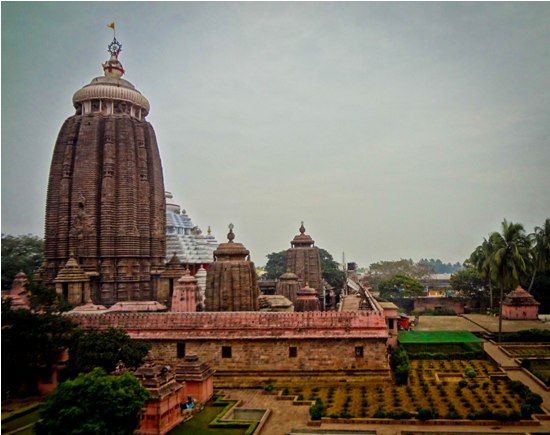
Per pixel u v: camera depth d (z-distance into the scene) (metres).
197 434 34.62
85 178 62.47
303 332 47.78
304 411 39.47
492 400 40.41
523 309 82.81
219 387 47.00
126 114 66.69
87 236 61.78
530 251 64.25
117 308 57.78
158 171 69.44
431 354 57.19
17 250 69.75
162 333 49.19
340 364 47.09
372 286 155.00
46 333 41.88
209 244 102.75
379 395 42.47
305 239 93.38
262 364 47.81
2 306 41.81
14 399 42.25
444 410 38.06
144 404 30.16
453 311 103.12
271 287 105.31
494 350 59.94
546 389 43.97
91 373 29.77
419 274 168.50
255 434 34.00
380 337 46.62
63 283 56.81
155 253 67.56
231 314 49.91
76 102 66.50
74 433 26.52
